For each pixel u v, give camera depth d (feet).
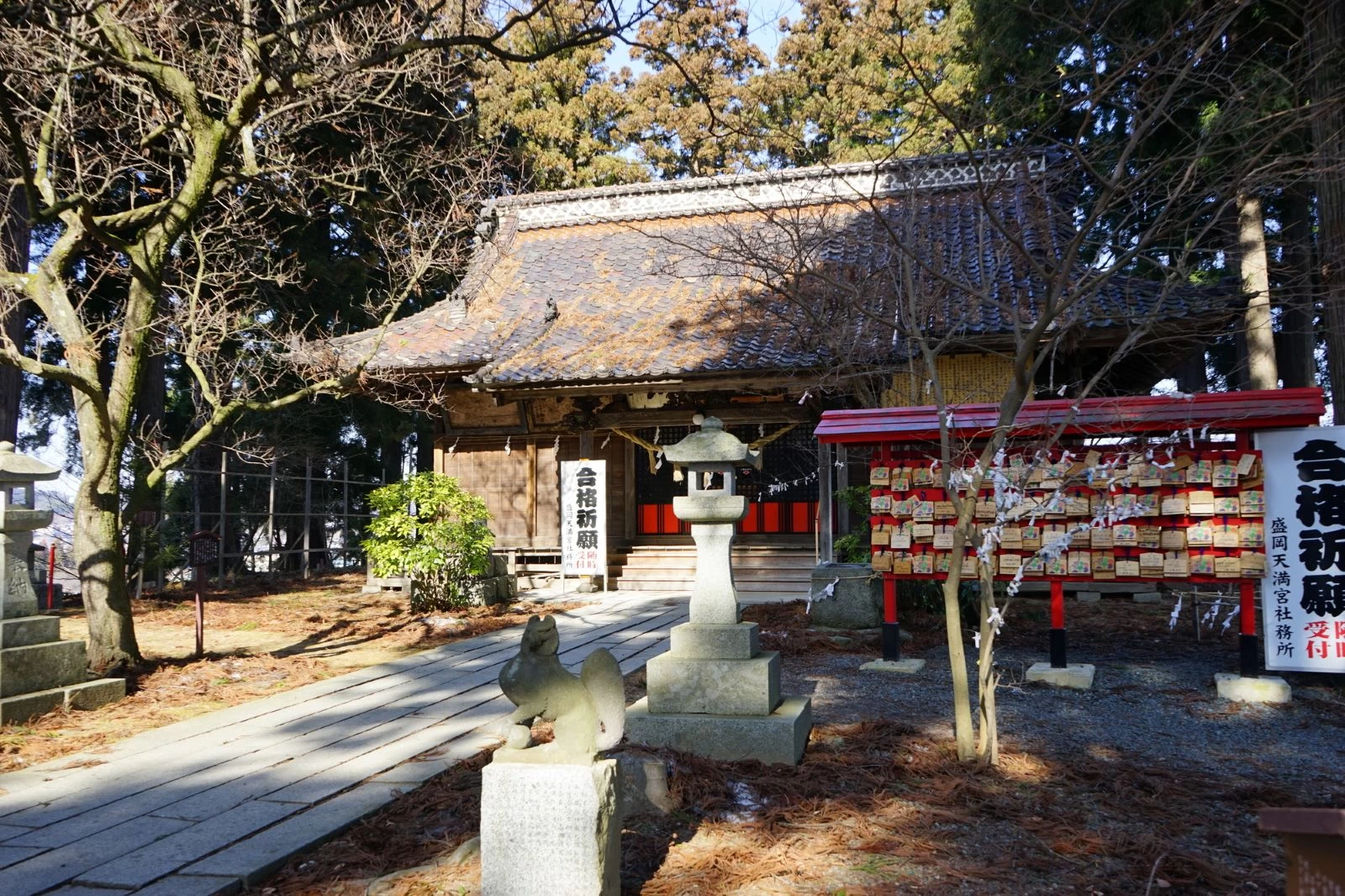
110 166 36.78
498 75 83.10
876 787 17.85
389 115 55.21
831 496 52.70
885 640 29.84
